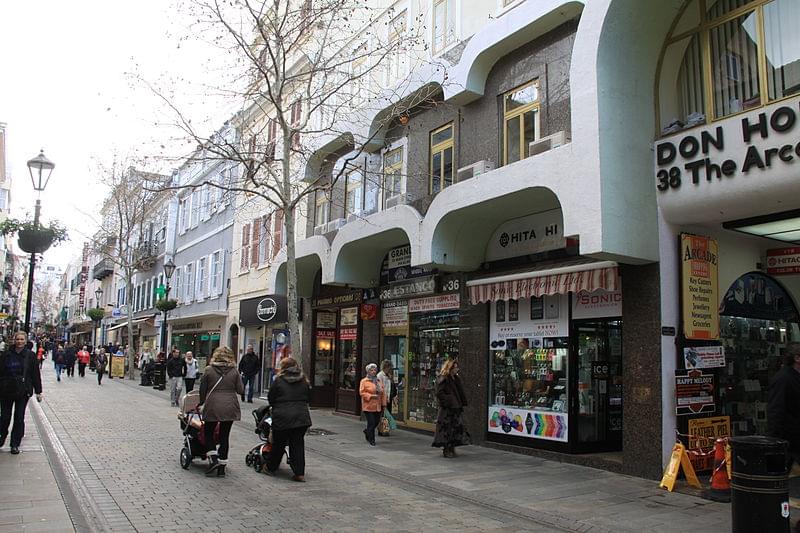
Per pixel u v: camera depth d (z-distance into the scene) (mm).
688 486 8484
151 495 7266
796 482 8828
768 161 8070
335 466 9734
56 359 27500
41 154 14352
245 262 25922
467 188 11586
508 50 12172
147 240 41000
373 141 15930
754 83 8930
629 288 9625
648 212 9383
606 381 11188
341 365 18125
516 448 11453
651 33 9789
